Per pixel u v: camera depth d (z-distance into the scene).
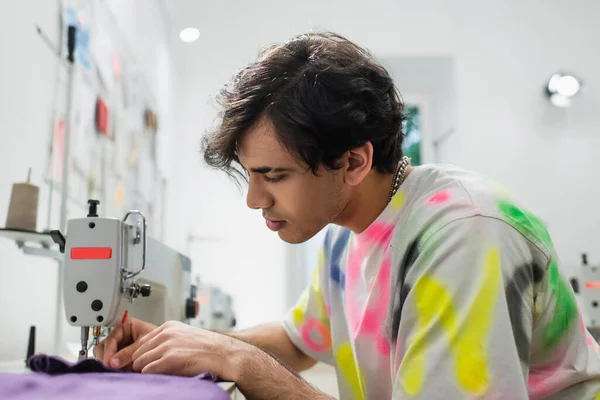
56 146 1.93
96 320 0.92
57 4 1.97
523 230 0.83
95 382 0.65
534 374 0.92
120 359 0.90
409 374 0.76
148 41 3.57
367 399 1.02
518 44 4.60
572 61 4.61
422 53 4.55
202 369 0.81
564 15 4.66
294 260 4.32
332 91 0.84
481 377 0.72
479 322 0.75
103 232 0.94
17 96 1.67
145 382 0.66
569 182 4.46
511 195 0.89
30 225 1.44
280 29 4.59
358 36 4.56
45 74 1.87
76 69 2.13
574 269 2.88
